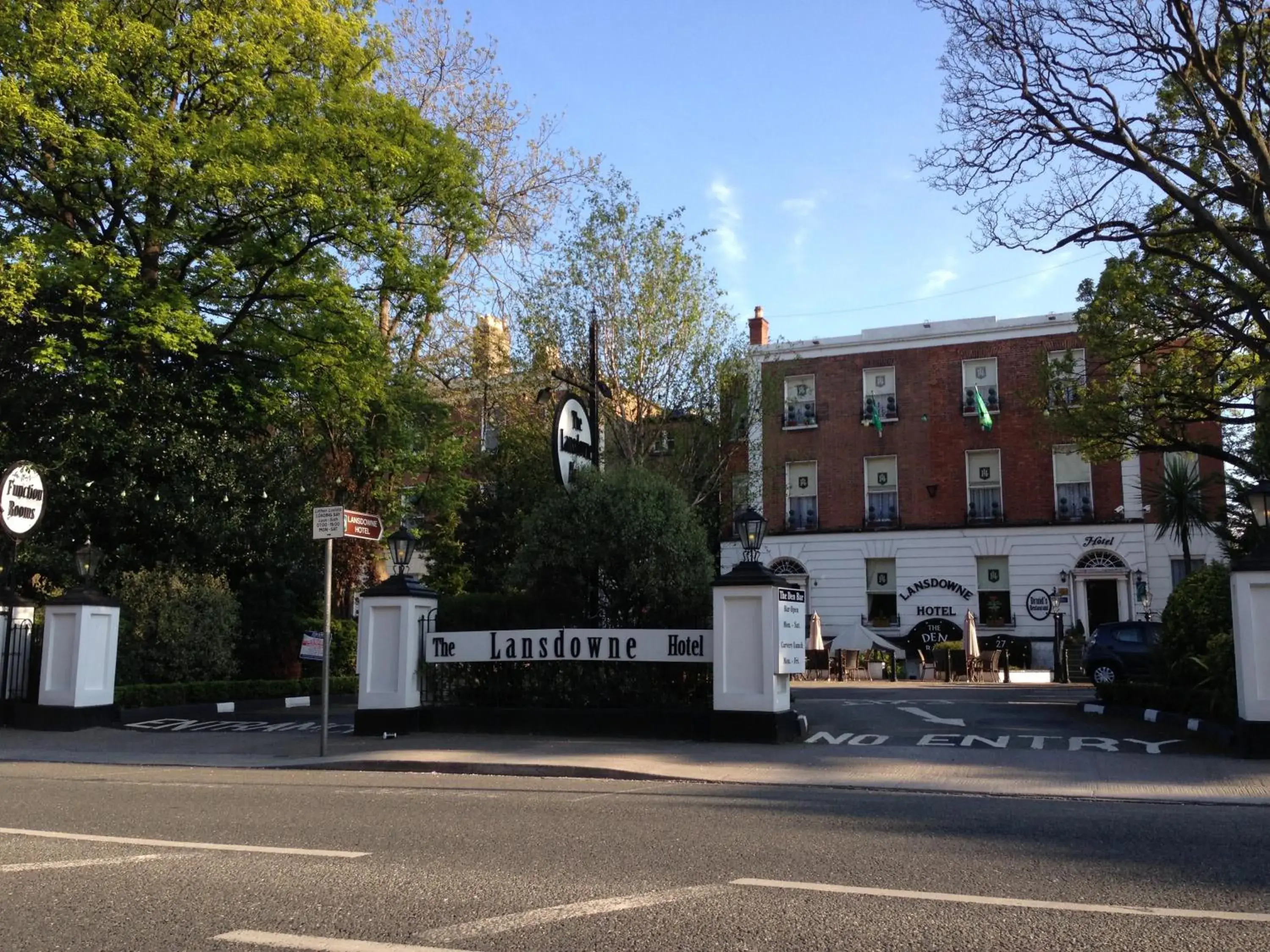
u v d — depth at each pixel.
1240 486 18.50
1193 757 11.52
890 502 35.72
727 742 12.98
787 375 32.56
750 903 5.27
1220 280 18.06
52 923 5.00
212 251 20.89
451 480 25.34
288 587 22.88
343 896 5.49
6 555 18.56
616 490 14.69
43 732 15.57
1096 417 20.91
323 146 20.81
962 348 35.44
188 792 9.80
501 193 27.48
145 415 20.64
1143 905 5.23
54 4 19.06
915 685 27.75
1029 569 33.50
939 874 5.94
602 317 20.84
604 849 6.72
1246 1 15.83
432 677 14.70
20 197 20.20
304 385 22.14
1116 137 16.84
